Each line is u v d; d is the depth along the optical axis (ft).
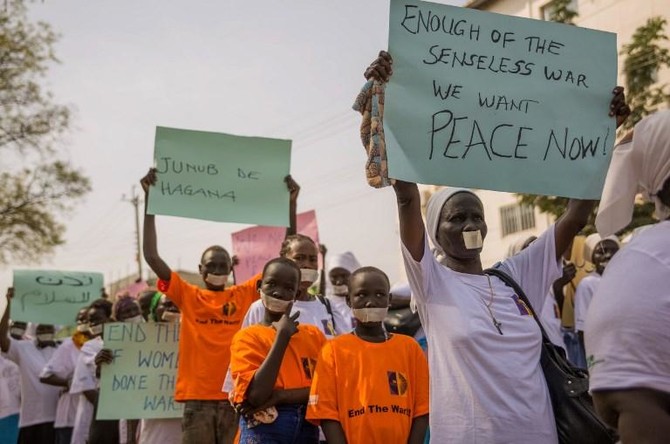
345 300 23.16
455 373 9.64
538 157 9.86
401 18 9.66
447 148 9.50
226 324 19.90
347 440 12.25
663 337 5.55
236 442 14.42
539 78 10.11
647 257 5.82
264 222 20.59
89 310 27.99
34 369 30.86
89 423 27.76
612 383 5.66
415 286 10.21
